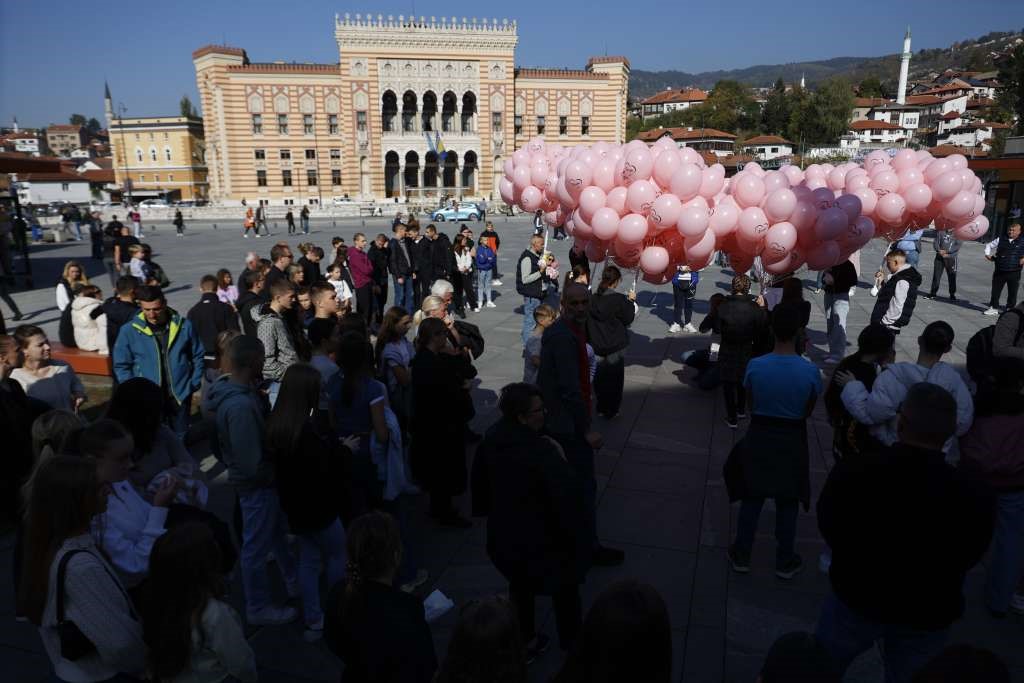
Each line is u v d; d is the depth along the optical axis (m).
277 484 4.00
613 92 64.44
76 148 197.38
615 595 2.02
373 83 60.38
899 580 2.82
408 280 13.71
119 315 8.04
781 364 4.53
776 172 7.79
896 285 9.18
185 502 3.70
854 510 2.89
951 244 14.97
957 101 131.62
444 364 5.35
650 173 7.33
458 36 60.34
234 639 2.71
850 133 117.81
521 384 3.81
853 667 4.00
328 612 2.78
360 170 62.12
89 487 2.76
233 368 4.11
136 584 3.18
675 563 5.10
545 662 4.02
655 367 10.38
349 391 4.52
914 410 2.84
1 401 5.27
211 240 36.34
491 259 15.20
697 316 14.24
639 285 18.27
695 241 7.33
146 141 93.31
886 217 8.28
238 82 59.34
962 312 13.98
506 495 3.72
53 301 17.38
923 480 2.77
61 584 2.68
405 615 2.70
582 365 5.24
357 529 2.76
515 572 3.74
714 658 4.08
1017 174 20.06
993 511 2.75
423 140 62.59
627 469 6.74
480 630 2.21
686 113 135.00
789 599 4.66
